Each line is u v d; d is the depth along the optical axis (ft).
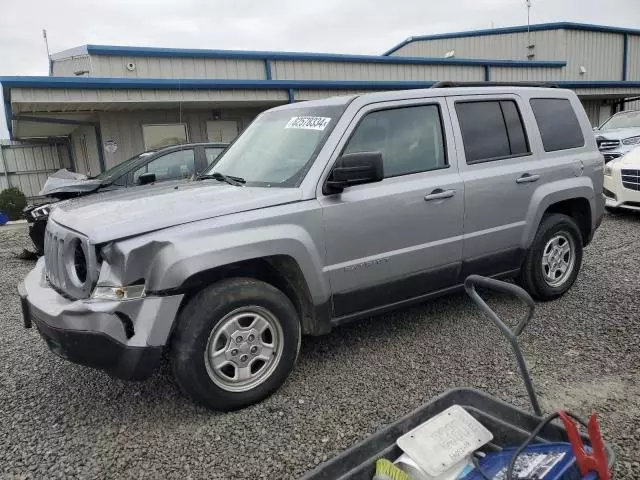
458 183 13.30
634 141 39.22
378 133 12.48
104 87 38.52
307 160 11.78
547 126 15.71
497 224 14.23
